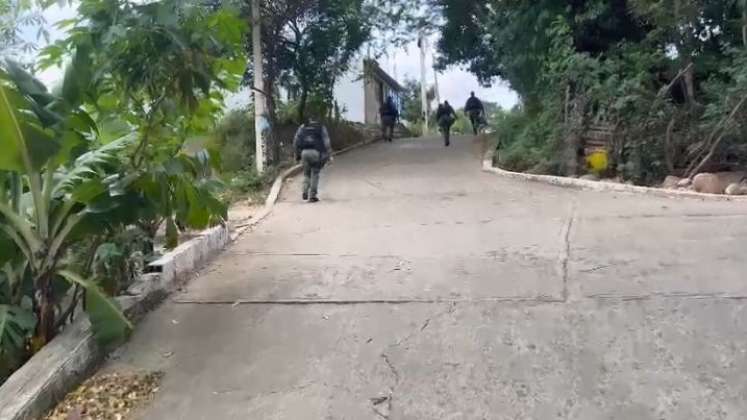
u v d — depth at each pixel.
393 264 6.95
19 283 5.05
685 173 11.09
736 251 6.52
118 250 5.58
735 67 10.56
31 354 4.91
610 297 5.51
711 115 10.58
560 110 13.75
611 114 12.08
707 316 4.99
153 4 4.93
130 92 5.32
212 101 6.37
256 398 4.27
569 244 7.32
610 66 12.45
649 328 4.88
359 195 12.49
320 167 12.09
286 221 10.00
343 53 19.83
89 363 4.78
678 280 5.79
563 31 13.69
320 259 7.34
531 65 16.02
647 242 7.14
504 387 4.22
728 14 11.99
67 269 5.16
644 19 13.12
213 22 5.57
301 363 4.71
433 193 12.17
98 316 4.84
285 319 5.51
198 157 6.09
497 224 8.74
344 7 18.42
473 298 5.73
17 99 4.39
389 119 24.73
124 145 5.38
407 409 4.04
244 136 17.41
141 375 4.65
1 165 4.50
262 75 16.44
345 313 5.57
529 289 5.86
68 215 5.12
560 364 4.46
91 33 4.91
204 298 6.10
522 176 13.59
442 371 4.48
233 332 5.31
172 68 5.14
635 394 4.02
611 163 12.18
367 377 4.46
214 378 4.57
